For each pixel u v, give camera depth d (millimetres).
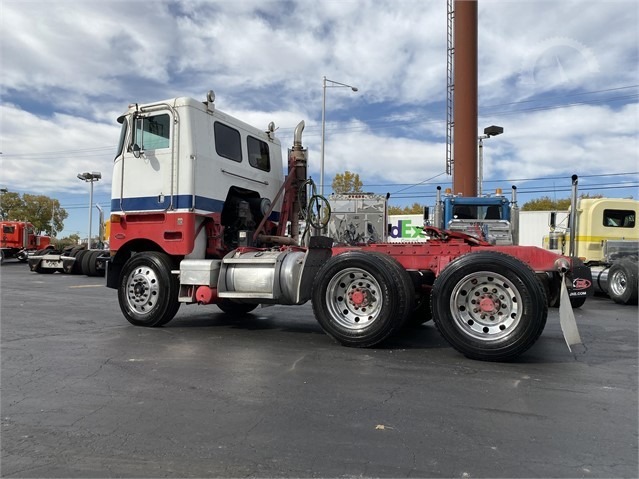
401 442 3225
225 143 7867
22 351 5812
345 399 4070
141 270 7480
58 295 12523
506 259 5223
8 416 3693
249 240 7855
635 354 5746
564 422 3568
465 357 5516
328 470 2854
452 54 25656
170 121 7293
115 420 3609
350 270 5934
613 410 3816
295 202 8922
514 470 2848
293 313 9164
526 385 4457
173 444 3201
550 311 6363
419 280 6172
